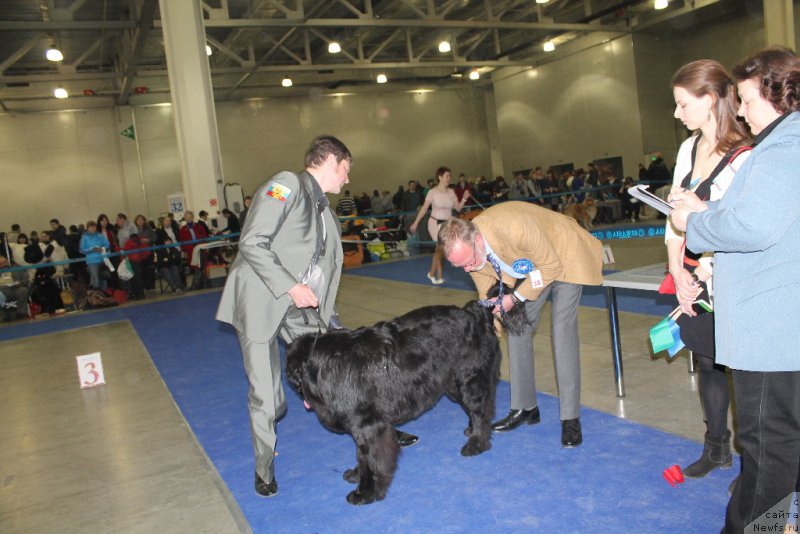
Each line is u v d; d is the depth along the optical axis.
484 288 3.52
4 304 11.91
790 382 1.82
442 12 18.19
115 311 11.48
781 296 1.80
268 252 2.88
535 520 2.70
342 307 8.98
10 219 21.23
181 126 13.17
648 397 4.04
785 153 1.71
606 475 3.04
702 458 2.95
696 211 1.95
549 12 20.73
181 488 3.48
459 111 28.02
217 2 17.06
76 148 21.94
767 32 15.83
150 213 22.88
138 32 15.16
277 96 24.83
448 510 2.87
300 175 3.09
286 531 2.85
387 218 18.75
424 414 4.21
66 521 3.23
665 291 2.88
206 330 8.42
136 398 5.47
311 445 3.91
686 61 22.20
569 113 24.00
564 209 17.41
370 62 20.98
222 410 4.84
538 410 3.87
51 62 19.89
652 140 21.72
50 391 6.08
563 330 3.37
